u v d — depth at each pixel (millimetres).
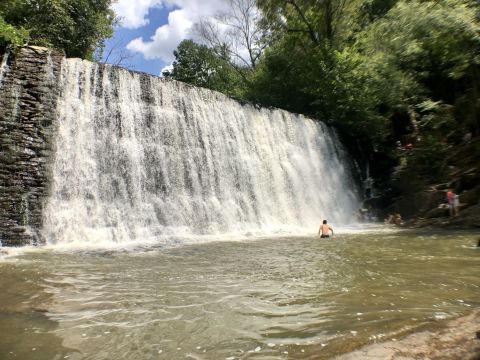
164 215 17344
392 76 26859
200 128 20531
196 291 6289
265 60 39781
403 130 30234
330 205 25656
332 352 3592
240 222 20016
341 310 5043
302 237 16297
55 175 14555
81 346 3902
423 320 4492
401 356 3428
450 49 22078
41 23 23156
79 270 8156
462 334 3900
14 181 13438
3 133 13758
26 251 11328
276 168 23797
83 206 15000
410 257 9688
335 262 9164
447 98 29203
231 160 21453
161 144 18531
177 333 4285
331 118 31141
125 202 16344
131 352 3754
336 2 35312
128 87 18141
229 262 9336
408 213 22969
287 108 36531
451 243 12297
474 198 19016
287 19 37562
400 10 24812
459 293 5914
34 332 4293
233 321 4691
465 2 21234
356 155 30359
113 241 14891
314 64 33094
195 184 19219
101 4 29359
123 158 16922
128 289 6422
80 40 26703
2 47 15000
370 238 14828
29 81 14961
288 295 5961
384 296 5766
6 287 6430
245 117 23422
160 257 10227
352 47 31953
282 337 4094
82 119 16125
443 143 25109
